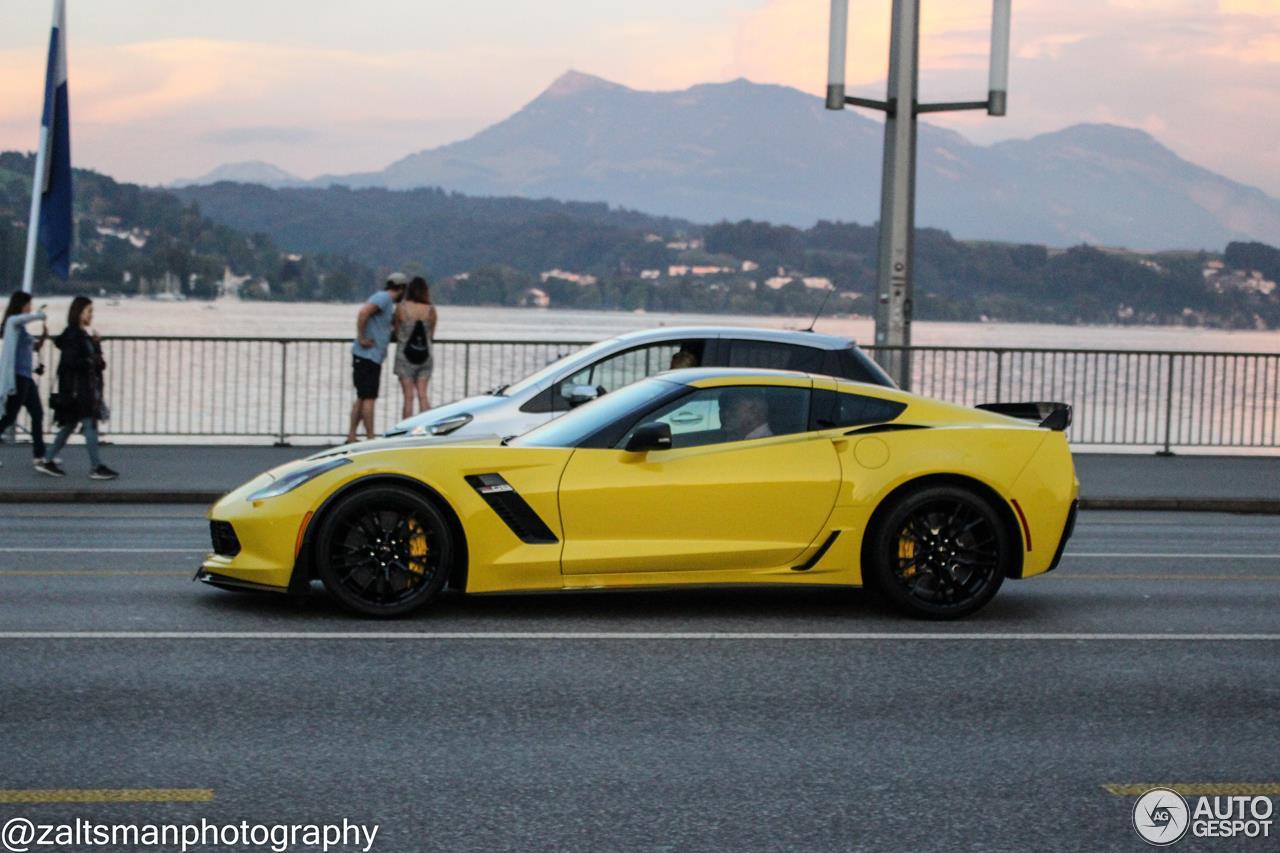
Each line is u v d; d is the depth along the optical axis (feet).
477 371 75.82
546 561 31.07
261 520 31.01
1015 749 22.41
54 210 77.05
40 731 22.20
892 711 24.50
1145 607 34.94
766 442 32.24
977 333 650.43
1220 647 30.32
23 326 58.03
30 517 48.93
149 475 58.18
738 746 22.24
